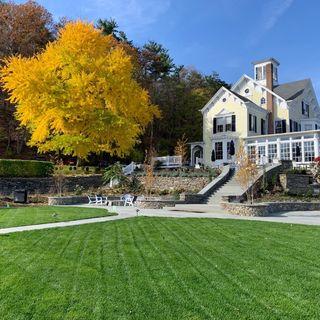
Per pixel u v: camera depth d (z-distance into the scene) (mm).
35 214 16172
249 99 45906
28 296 5691
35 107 28969
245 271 7004
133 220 14461
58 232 11328
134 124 31391
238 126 41344
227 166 31234
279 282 6340
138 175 32906
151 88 50469
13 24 40031
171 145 51188
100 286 6113
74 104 28859
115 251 8633
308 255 8367
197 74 64438
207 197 26172
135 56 48406
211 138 42969
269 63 46688
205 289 5961
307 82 47750
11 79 28375
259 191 25484
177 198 25984
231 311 5062
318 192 27000
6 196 26578
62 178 28656
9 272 6941
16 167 29000
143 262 7621
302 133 34406
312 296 5668
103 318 4871
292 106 44281
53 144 30719
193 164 43656
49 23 44281
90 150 31281
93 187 32062
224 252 8617
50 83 29203
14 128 38688
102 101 31484
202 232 11562
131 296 5648
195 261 7730
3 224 13195
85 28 31203
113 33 49625
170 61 55969
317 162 28344
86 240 9992
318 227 13031
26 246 9211
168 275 6711
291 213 19766
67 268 7176
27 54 40281
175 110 54062
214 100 43625
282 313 4992
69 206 21625
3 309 5207
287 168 28875
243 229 12273
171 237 10586
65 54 30109
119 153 32656
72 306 5281
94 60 30406
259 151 37281
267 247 9242
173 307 5207
